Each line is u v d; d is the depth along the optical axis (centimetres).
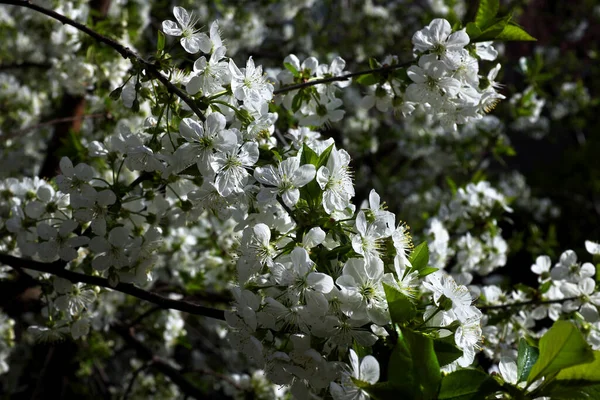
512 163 428
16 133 133
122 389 198
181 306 106
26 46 202
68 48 132
